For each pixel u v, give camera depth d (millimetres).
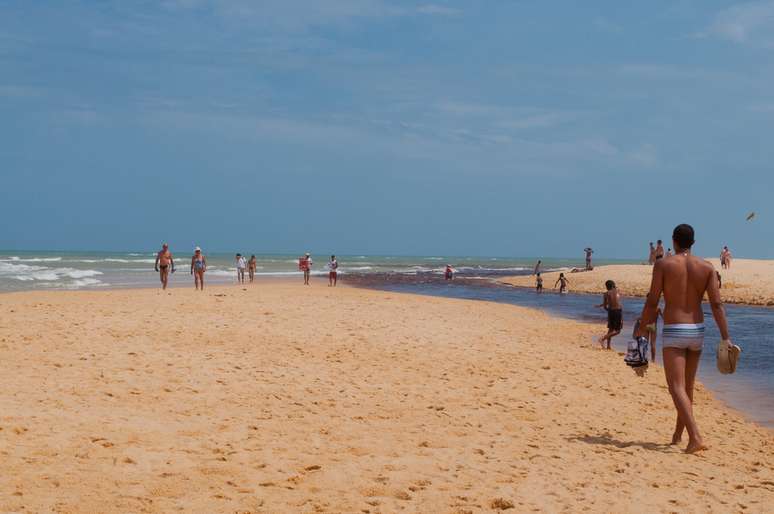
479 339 15430
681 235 7086
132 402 7473
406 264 125625
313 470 5484
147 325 13906
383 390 9273
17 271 53438
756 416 9500
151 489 4734
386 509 4668
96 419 6527
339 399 8508
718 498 5465
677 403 7059
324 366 10789
